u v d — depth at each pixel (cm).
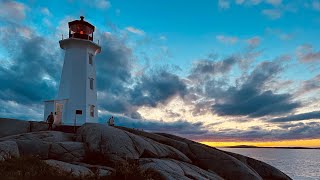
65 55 3972
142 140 2186
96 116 4034
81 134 2238
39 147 1814
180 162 2166
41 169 1233
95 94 4044
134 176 1367
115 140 2042
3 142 1706
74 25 4091
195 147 2611
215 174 2308
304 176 7781
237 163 2477
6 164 1259
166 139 2708
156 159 1945
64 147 1905
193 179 1783
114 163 1898
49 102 3750
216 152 2561
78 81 3809
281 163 13400
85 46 3956
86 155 1962
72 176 1265
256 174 2525
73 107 3697
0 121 2677
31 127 2772
